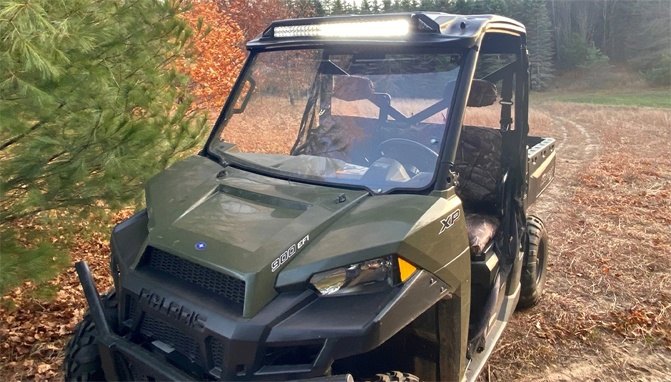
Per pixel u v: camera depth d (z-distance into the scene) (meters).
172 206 2.81
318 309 2.29
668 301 5.20
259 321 2.21
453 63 3.02
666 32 54.34
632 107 29.22
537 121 20.84
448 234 2.64
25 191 3.83
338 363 2.83
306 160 3.18
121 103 4.12
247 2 20.42
